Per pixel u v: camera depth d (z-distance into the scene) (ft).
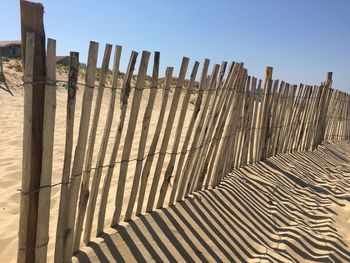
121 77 62.95
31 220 8.76
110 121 10.69
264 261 12.73
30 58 7.98
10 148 23.40
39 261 9.05
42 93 8.35
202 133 15.37
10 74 51.55
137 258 11.05
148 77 67.97
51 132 8.63
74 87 9.05
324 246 14.79
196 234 13.14
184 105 13.65
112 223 12.09
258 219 15.98
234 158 20.47
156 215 13.37
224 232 13.94
